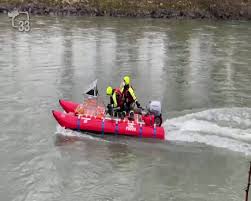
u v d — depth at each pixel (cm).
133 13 4631
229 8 4744
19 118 1678
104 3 4669
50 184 1218
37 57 2702
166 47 3172
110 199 1152
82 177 1259
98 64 2600
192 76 2408
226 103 1944
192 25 4238
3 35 3369
